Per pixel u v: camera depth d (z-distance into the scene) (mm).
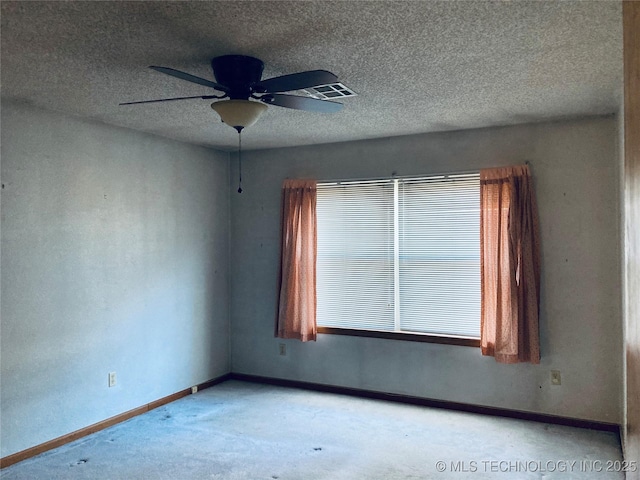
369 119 3826
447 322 4316
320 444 3531
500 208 3980
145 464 3223
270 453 3381
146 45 2373
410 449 3430
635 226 833
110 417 3918
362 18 2090
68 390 3598
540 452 3354
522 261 3896
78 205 3689
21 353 3287
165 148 4496
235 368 5219
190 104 3355
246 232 5195
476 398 4156
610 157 3713
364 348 4613
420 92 3123
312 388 4852
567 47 2414
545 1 1938
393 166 4496
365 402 4465
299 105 2682
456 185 4262
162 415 4148
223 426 3887
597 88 3064
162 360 4434
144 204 4266
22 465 3201
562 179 3863
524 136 3984
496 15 2066
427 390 4344
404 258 4488
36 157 3396
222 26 2162
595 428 3740
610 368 3713
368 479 3000
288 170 4996
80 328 3693
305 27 2176
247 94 2562
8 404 3209
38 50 2418
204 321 4938
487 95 3201
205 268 4957
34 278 3371
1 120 3189
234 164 5223
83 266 3721
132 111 3535
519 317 3895
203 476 3057
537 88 3061
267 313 5094
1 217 3176
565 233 3854
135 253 4176
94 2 1931
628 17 875
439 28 2191
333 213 4797
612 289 3705
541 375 3926
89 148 3779
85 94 3125
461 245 4258
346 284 4738
